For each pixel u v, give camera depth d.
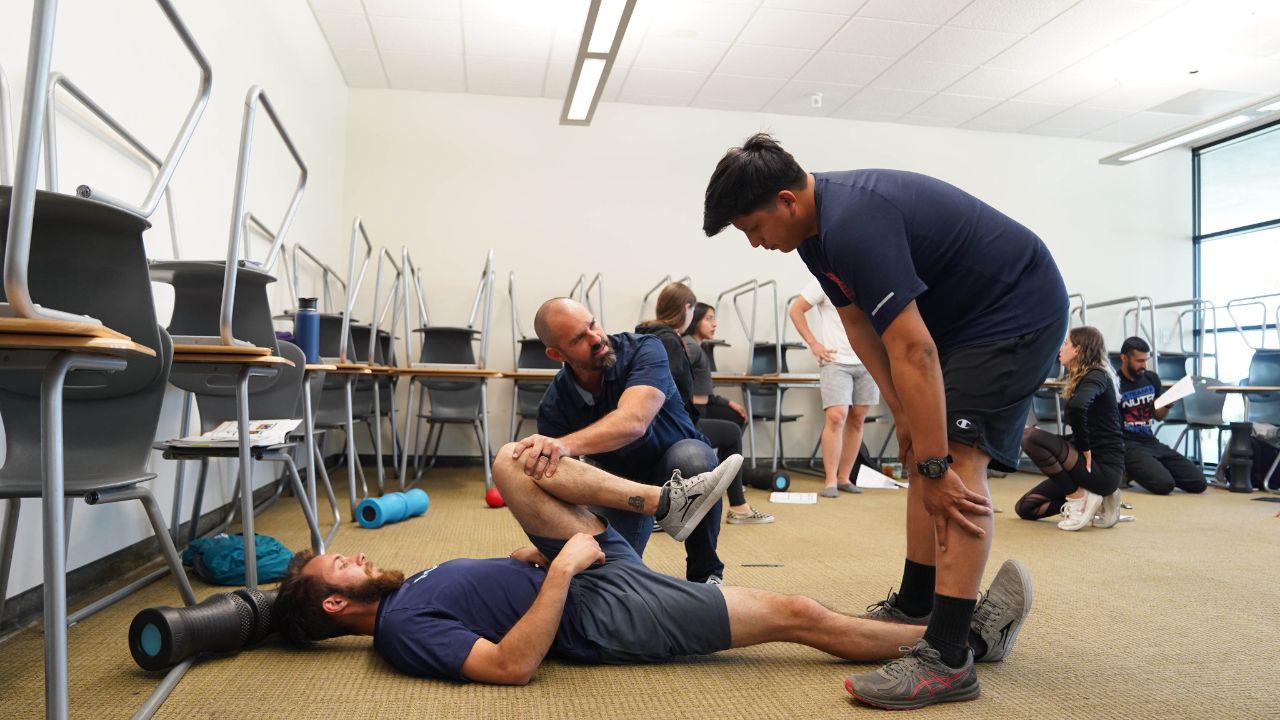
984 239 1.32
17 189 0.89
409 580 1.46
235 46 3.22
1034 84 5.27
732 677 1.39
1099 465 3.14
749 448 5.73
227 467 3.12
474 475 4.89
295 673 1.38
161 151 2.54
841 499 4.01
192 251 2.79
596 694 1.30
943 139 6.14
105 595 2.01
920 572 1.55
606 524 1.54
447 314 5.46
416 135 5.51
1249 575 2.33
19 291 0.90
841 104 5.71
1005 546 2.80
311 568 1.50
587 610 1.43
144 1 2.41
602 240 5.66
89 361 1.02
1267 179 5.82
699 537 1.88
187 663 1.38
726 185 1.32
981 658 1.49
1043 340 1.32
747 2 4.27
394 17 4.51
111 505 2.17
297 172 4.23
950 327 1.38
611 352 1.77
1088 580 2.25
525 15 4.46
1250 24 4.37
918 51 4.82
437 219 5.50
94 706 1.22
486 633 1.39
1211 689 1.37
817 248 1.43
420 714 1.20
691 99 5.64
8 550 1.42
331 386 3.95
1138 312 5.71
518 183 5.60
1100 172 6.34
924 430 1.23
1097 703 1.30
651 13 4.40
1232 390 4.79
